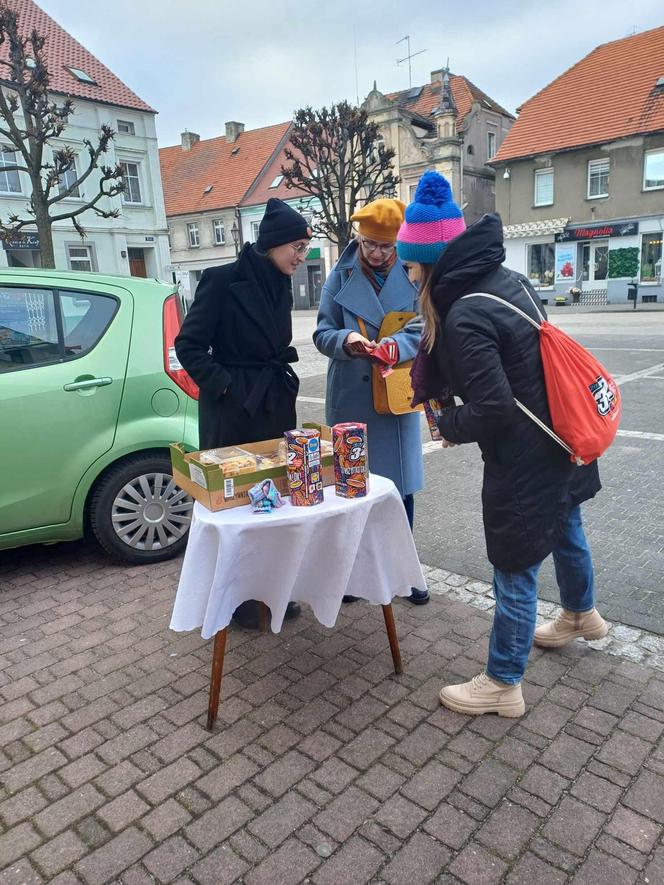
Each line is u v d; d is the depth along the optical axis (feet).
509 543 7.27
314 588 8.16
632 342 44.21
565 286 90.53
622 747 7.33
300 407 28.50
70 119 79.41
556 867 5.90
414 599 10.71
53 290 11.78
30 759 7.46
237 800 6.77
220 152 137.49
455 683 8.63
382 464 10.23
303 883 5.82
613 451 19.17
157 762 7.34
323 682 8.73
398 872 5.89
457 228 7.09
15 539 11.56
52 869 6.04
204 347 9.10
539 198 91.81
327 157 51.21
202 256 133.28
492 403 6.58
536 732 7.63
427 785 6.88
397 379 9.55
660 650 9.14
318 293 128.26
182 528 12.92
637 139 80.79
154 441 12.20
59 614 10.78
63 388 11.45
